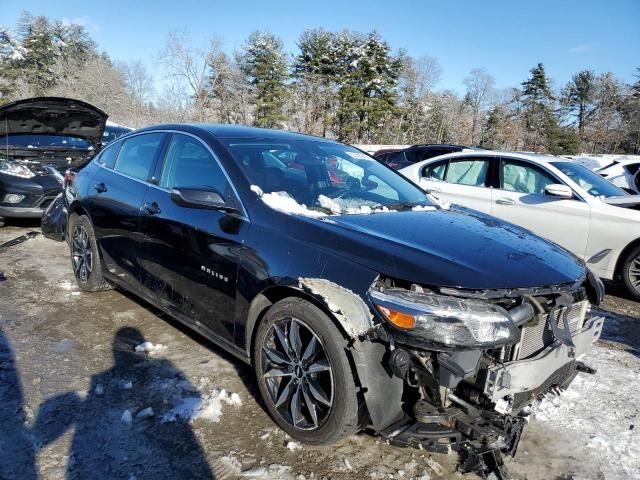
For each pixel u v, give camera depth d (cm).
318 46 4594
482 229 293
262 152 337
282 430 266
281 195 295
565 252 294
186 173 342
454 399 226
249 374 321
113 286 452
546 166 611
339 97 4462
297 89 4616
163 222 337
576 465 254
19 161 695
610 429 285
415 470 242
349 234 253
